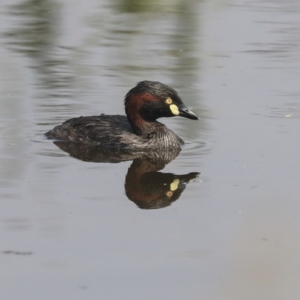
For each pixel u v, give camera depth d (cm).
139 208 1127
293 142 1443
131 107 1477
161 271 947
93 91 1725
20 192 1179
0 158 1346
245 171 1288
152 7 2494
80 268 952
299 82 1809
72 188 1202
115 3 2530
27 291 900
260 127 1538
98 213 1106
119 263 966
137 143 1438
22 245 1005
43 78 1809
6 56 1986
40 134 1486
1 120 1546
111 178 1253
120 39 2153
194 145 1446
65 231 1046
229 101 1689
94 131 1462
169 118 1625
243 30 2247
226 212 1116
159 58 1984
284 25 2292
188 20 2348
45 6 2477
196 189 1206
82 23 2309
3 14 2377
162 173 1284
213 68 1911
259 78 1839
